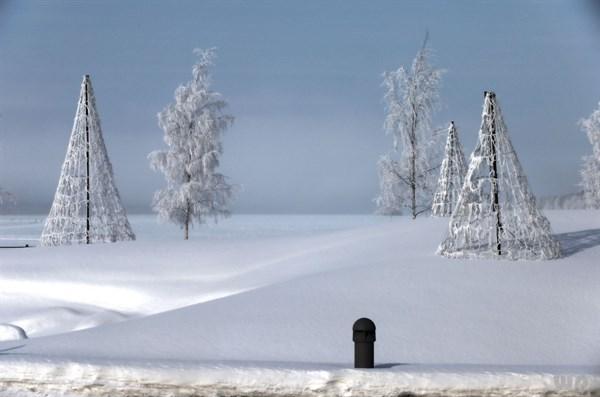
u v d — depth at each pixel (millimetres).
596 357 16328
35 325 30500
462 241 29969
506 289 23016
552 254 27938
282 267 35719
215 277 35938
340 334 18109
